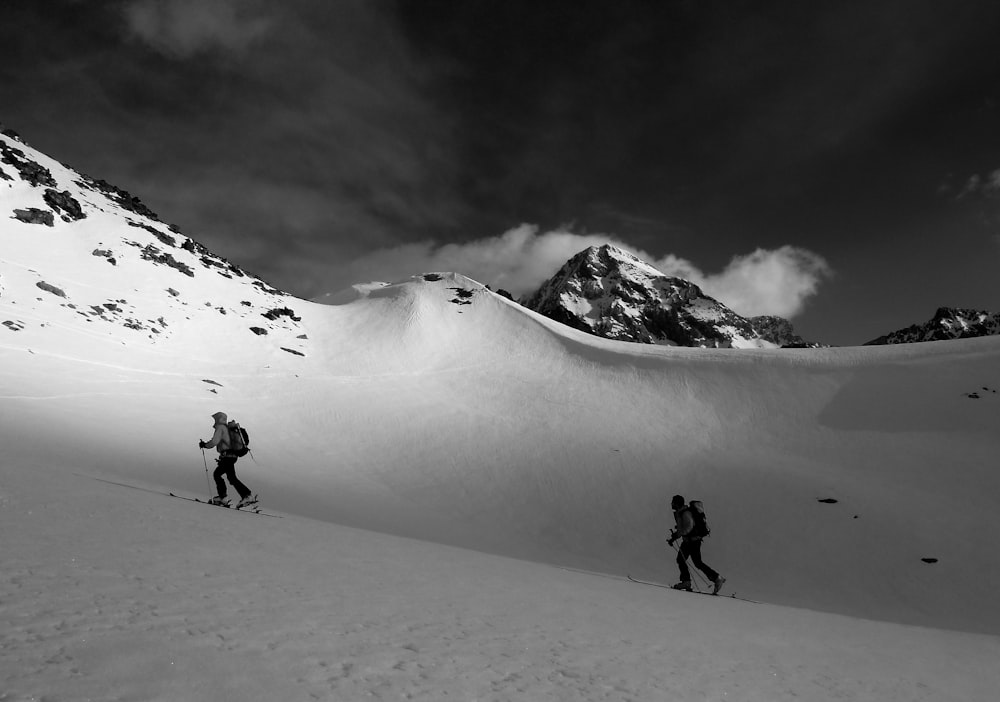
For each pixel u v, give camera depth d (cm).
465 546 3238
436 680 388
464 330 10338
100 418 4125
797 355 7825
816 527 3938
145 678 314
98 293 7238
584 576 1355
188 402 5397
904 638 952
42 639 346
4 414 3288
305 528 1149
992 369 6381
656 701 411
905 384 6481
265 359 7612
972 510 4075
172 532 780
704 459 5353
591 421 6662
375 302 11644
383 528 3247
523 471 5106
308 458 4925
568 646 541
